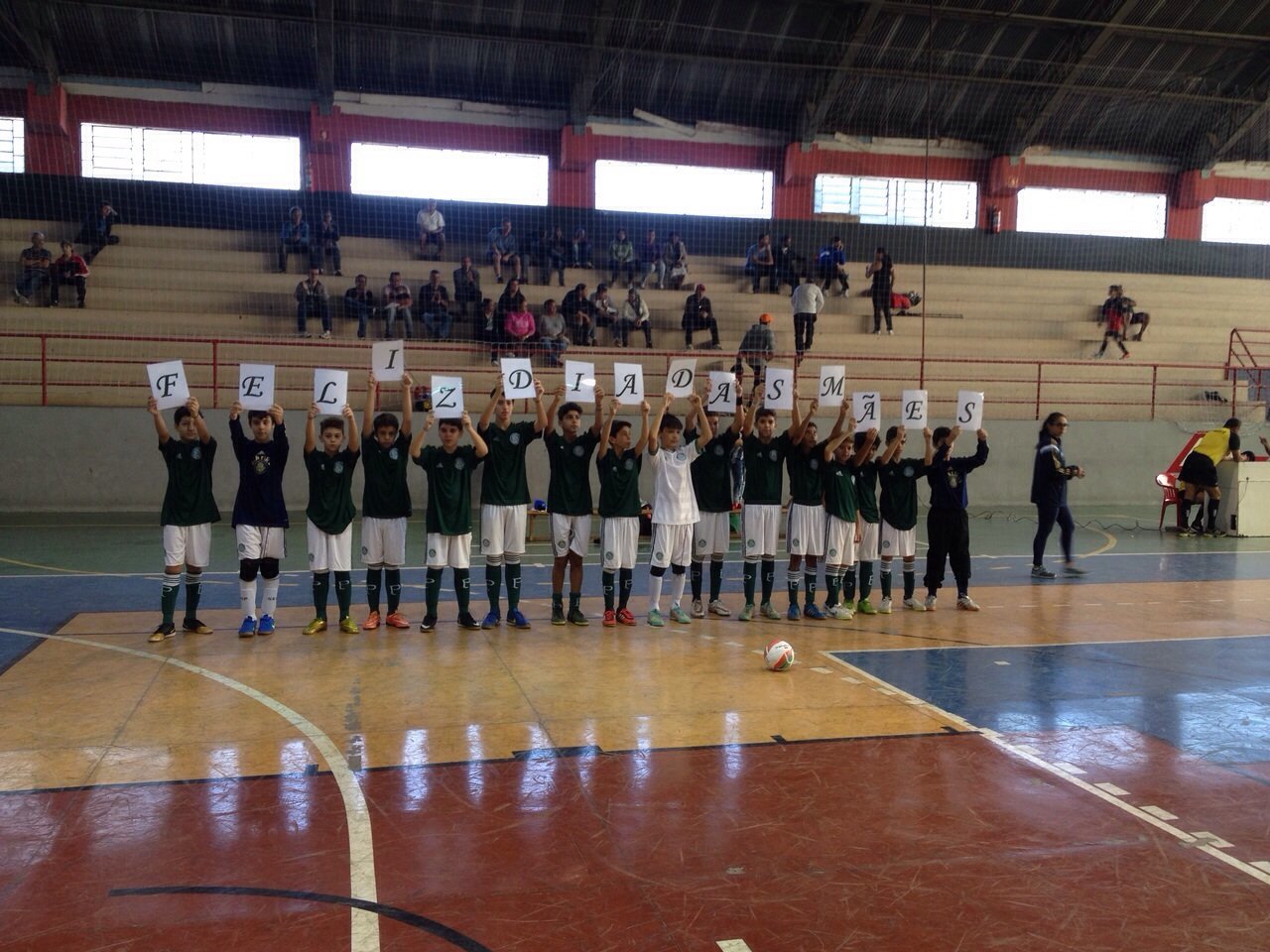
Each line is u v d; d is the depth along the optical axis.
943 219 26.98
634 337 22.86
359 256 23.48
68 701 6.33
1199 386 23.67
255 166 23.44
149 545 13.54
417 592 10.60
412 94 23.73
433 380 8.30
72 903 3.75
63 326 19.70
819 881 4.01
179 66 22.47
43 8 20.69
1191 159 27.45
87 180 22.23
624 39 22.61
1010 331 24.73
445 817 4.59
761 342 20.39
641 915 3.71
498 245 22.80
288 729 5.84
